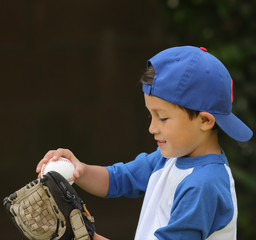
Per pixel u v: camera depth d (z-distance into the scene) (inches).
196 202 153.9
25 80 516.7
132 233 509.4
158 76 159.0
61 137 527.2
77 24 520.1
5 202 169.2
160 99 159.0
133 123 540.4
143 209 181.9
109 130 534.9
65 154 183.9
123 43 530.6
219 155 167.0
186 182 159.5
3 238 464.4
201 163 162.9
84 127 530.6
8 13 507.5
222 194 157.8
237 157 447.8
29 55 515.8
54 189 164.7
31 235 165.2
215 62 162.7
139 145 542.9
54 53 520.4
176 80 156.7
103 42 525.0
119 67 531.2
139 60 534.6
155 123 163.2
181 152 162.4
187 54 160.4
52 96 523.5
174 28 477.4
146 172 194.4
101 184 193.9
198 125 159.9
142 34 532.4
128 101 538.0
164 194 169.8
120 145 538.3
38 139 522.3
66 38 520.1
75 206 166.1
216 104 159.3
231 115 169.6
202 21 448.8
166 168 175.0
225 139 442.6
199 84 157.1
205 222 154.4
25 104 517.7
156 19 530.6
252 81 442.0
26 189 167.0
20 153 518.0
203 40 450.3
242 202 446.9
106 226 503.5
